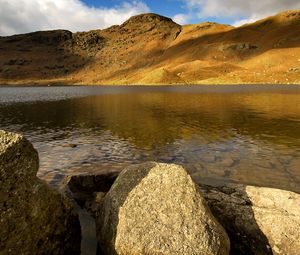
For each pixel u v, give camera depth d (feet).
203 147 87.76
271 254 34.42
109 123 133.69
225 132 108.27
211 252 30.17
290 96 260.01
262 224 36.40
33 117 158.30
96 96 330.34
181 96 295.69
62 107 209.46
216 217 38.91
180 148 86.99
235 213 38.55
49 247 33.60
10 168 31.19
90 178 52.90
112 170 67.51
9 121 144.97
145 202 34.68
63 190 50.47
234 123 126.52
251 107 181.98
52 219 34.22
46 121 144.05
